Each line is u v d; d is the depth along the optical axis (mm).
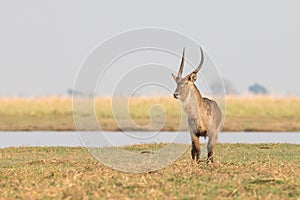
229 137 81000
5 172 44312
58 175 41938
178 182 38844
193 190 36406
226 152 57688
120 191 36438
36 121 108625
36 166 47844
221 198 34625
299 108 120312
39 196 35344
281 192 36125
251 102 123250
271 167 44500
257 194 35500
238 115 116062
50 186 37750
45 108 122375
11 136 84562
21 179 40750
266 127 98562
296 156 54594
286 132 93125
